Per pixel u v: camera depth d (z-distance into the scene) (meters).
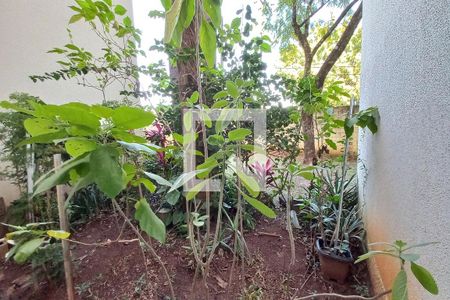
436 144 0.85
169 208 2.20
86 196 2.44
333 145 2.20
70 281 1.33
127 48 2.37
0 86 2.70
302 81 2.13
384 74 1.56
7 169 2.11
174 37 0.78
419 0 1.01
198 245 1.35
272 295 1.54
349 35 4.16
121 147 0.71
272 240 2.13
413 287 1.01
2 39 2.69
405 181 1.15
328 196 2.18
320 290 1.62
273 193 2.32
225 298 1.49
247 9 2.04
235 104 1.21
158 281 1.62
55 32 2.96
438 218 0.83
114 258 1.83
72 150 0.64
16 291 1.51
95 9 1.54
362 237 1.90
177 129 2.27
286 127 2.27
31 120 0.61
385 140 1.51
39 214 1.98
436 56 0.86
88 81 3.11
